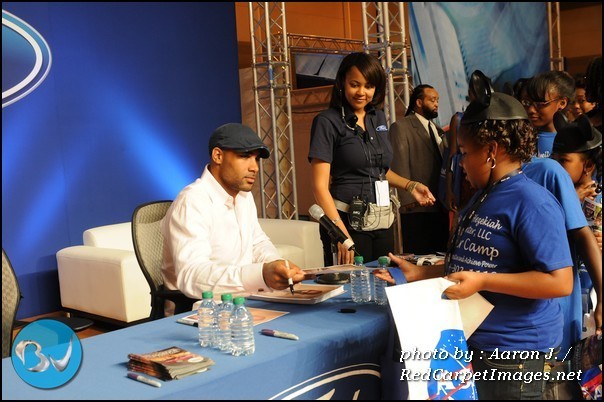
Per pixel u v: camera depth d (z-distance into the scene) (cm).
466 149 181
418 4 734
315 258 531
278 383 175
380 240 338
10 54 516
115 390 155
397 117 681
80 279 492
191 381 158
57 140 545
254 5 780
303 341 185
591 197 234
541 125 285
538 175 203
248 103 764
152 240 327
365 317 209
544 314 181
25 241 525
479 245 180
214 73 667
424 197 341
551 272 170
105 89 579
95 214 570
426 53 743
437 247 477
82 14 563
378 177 330
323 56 862
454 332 176
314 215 252
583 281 246
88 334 467
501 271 177
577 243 202
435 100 487
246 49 787
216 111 669
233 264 263
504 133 174
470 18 796
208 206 255
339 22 909
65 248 515
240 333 177
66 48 553
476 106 178
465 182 237
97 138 573
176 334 201
